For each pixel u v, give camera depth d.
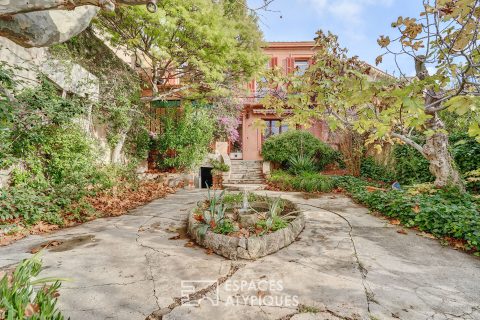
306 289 2.53
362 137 9.96
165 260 3.15
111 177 6.82
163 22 6.31
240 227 3.87
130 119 8.25
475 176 6.21
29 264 1.72
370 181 9.30
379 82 1.99
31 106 4.55
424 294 2.46
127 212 5.50
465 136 6.74
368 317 2.11
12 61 4.78
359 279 2.73
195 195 7.41
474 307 2.27
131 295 2.40
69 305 2.23
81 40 7.04
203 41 7.43
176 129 9.81
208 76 7.92
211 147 11.82
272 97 3.37
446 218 4.01
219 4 8.13
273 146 11.12
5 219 4.14
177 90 9.25
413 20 2.40
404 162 8.04
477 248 3.37
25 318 1.30
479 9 2.07
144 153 9.81
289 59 14.26
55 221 4.48
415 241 3.80
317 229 4.35
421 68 4.15
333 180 8.62
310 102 3.29
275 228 3.72
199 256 3.29
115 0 1.93
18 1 1.78
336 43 3.22
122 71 8.29
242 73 9.66
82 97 6.53
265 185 9.30
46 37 3.18
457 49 2.29
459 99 1.68
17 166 4.89
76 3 1.89
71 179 5.54
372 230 4.29
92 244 3.65
